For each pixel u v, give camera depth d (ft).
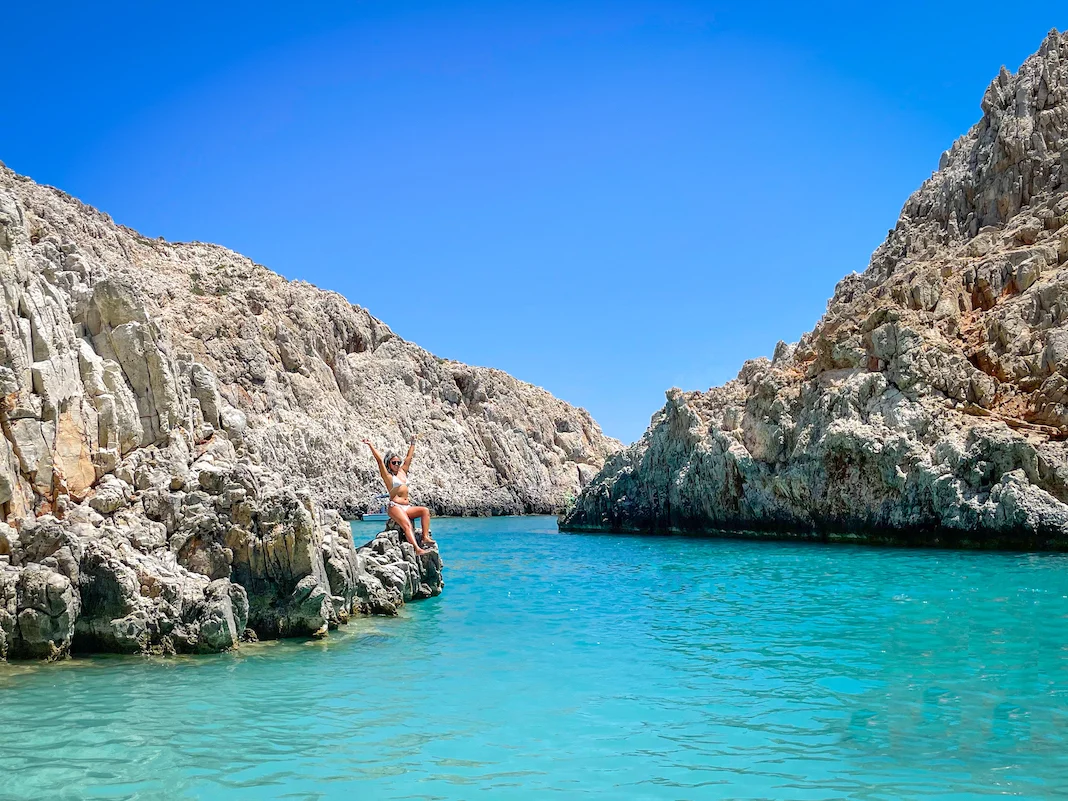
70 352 56.39
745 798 27.81
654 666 47.11
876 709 37.73
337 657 49.57
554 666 47.37
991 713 36.78
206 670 45.70
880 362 123.24
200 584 52.24
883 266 153.79
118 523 52.37
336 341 294.66
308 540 55.72
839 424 121.60
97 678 43.50
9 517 49.01
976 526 104.01
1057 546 98.68
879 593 71.10
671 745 33.35
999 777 29.37
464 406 338.95
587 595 77.41
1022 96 144.15
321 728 35.55
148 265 253.03
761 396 139.33
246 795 28.17
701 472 147.64
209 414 69.56
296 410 248.11
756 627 58.39
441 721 36.60
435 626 60.54
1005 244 131.75
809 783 29.07
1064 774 29.58
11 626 46.26
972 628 54.95
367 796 28.12
